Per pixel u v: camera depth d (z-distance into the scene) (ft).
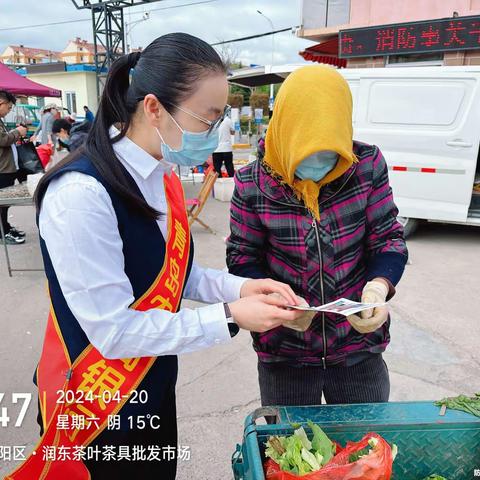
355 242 5.04
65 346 3.83
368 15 31.42
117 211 3.64
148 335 3.58
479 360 10.78
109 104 3.79
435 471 4.46
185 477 7.39
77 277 3.41
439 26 26.94
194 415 8.86
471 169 18.51
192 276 4.94
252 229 5.22
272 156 4.76
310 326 5.08
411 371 10.29
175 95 3.62
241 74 30.25
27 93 32.99
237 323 3.84
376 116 19.76
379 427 4.28
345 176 4.85
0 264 17.07
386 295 4.93
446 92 18.39
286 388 5.44
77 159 3.63
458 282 15.56
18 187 17.02
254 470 3.65
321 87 4.26
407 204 19.95
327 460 3.81
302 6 33.94
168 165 4.15
